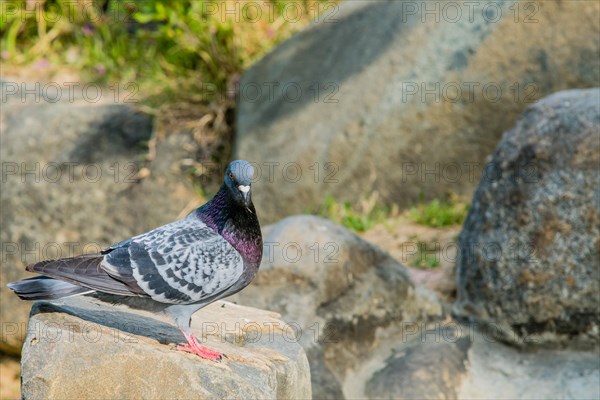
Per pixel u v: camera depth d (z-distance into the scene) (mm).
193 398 6324
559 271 10141
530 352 10398
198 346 6820
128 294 6430
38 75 18016
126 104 16281
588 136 10188
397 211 14109
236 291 7086
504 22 13391
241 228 6898
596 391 9539
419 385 9734
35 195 14336
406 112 13898
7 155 14789
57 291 6324
